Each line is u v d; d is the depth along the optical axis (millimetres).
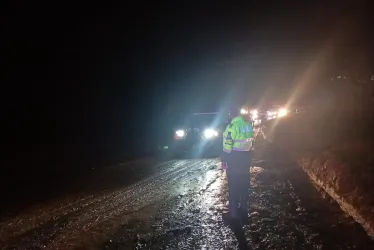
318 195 8750
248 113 7723
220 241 5934
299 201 8219
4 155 19766
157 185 10773
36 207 8672
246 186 7559
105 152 20750
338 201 8016
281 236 6016
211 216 7340
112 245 5992
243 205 7586
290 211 7453
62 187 11109
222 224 6789
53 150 21781
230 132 7484
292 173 11773
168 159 16844
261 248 5547
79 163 16641
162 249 5727
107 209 8242
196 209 7934
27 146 23156
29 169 15312
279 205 7945
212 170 13086
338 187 8492
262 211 7531
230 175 7570
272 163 13938
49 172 14430
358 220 6590
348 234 5984
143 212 7867
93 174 13406
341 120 21297
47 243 6184
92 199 9273
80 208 8422
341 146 13336
